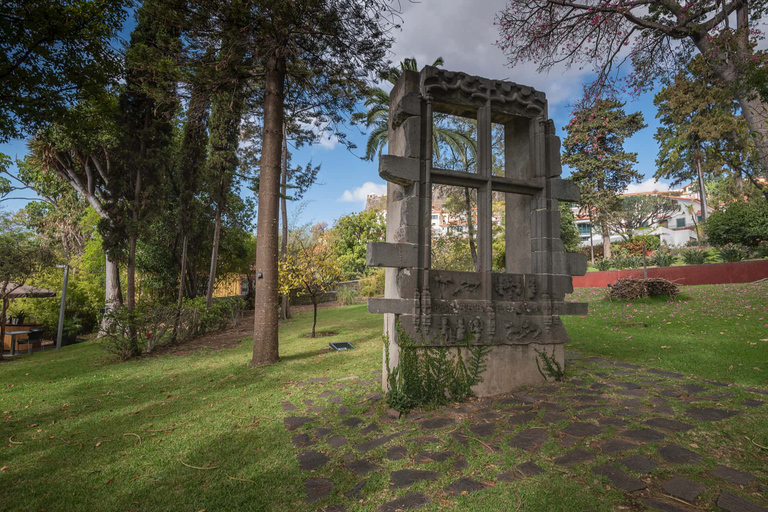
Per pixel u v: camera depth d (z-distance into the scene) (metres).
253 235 24.45
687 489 2.44
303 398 5.31
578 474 2.76
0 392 6.55
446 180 5.04
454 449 3.37
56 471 3.42
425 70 4.98
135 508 2.79
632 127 28.78
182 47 8.18
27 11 6.41
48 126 8.25
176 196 15.58
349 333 11.42
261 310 7.80
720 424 3.31
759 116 4.90
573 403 4.21
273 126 8.16
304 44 8.39
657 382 4.72
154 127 10.93
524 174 5.79
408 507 2.56
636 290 11.51
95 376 7.61
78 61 7.51
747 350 5.84
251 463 3.40
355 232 30.95
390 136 5.78
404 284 4.72
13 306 15.97
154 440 4.06
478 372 4.81
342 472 3.12
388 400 4.64
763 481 2.47
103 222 10.64
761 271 12.50
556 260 5.41
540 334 5.24
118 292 12.97
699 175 24.50
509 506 2.48
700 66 5.24
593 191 29.09
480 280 5.10
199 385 6.39
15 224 22.42
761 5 5.05
